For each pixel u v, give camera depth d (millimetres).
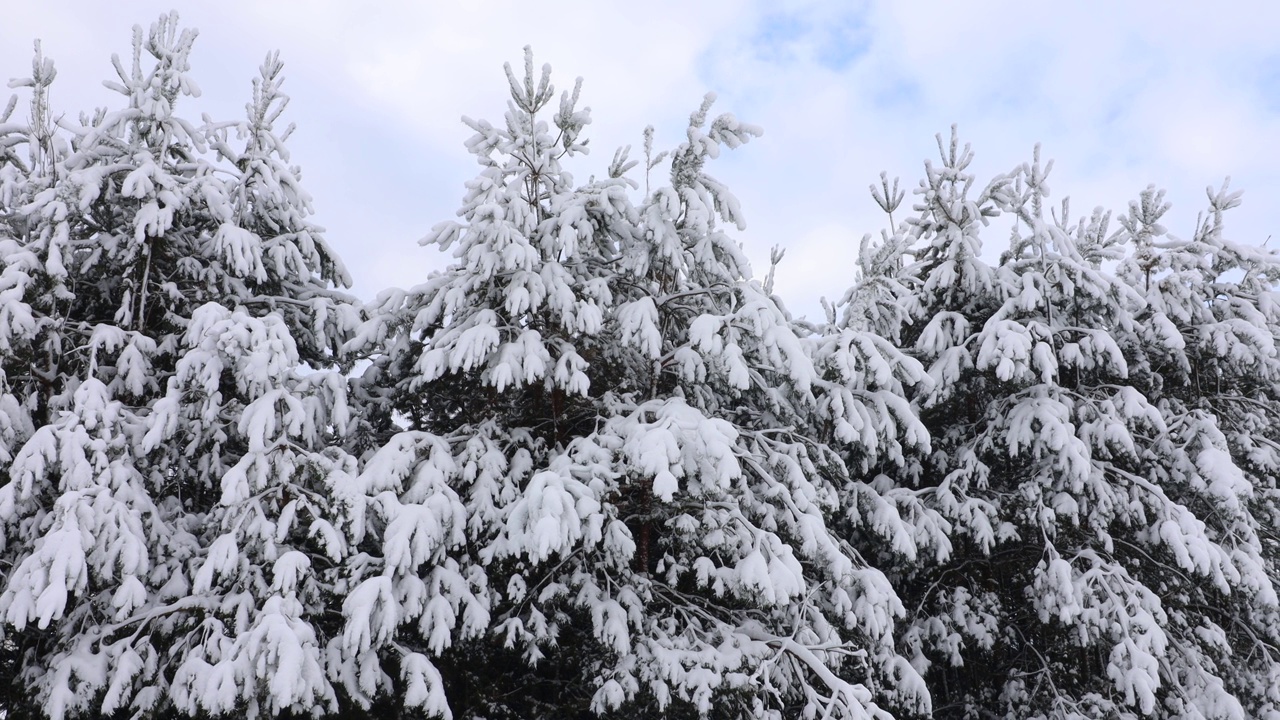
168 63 9508
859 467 12016
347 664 6734
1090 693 10156
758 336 8359
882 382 9102
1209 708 9625
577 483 7121
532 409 9930
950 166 12688
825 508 8875
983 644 10375
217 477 8273
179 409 7391
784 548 7430
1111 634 9719
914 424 9383
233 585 6828
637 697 7629
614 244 10109
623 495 9047
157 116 9188
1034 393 11039
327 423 7926
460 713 9148
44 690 6367
